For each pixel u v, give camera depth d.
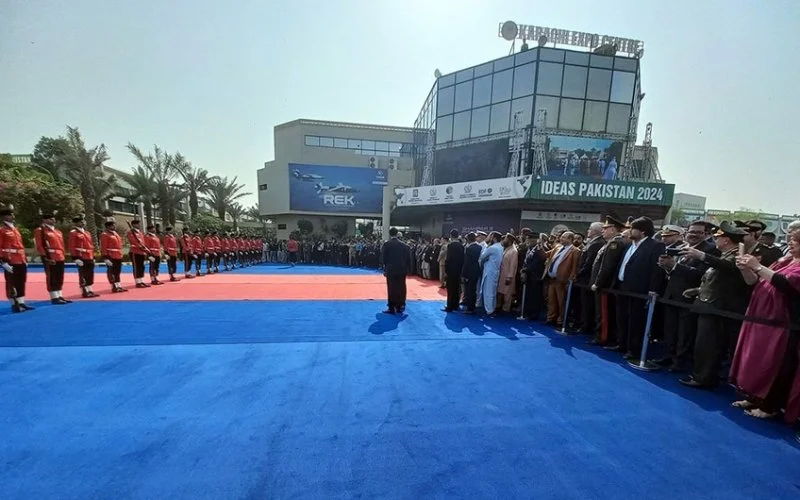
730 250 3.60
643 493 2.13
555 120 18.12
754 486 2.22
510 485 2.17
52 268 7.19
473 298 7.12
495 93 19.36
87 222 20.06
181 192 25.72
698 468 2.39
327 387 3.52
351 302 8.05
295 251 20.50
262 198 28.25
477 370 4.07
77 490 2.04
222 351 4.49
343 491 2.09
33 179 18.77
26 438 2.54
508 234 7.42
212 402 3.15
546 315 7.09
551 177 14.81
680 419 3.05
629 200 15.14
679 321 4.23
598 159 18.16
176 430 2.69
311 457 2.40
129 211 29.25
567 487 2.17
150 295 8.59
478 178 19.91
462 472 2.29
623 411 3.18
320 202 25.97
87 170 20.14
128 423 2.78
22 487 2.05
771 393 3.06
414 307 7.73
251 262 19.77
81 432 2.64
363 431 2.74
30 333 5.14
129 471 2.22
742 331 3.31
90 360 4.11
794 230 2.98
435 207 19.48
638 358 4.51
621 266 4.83
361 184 26.36
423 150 25.47
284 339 5.05
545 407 3.22
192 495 2.03
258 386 3.50
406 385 3.61
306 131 27.23
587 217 17.11
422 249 13.88
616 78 18.39
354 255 19.23
